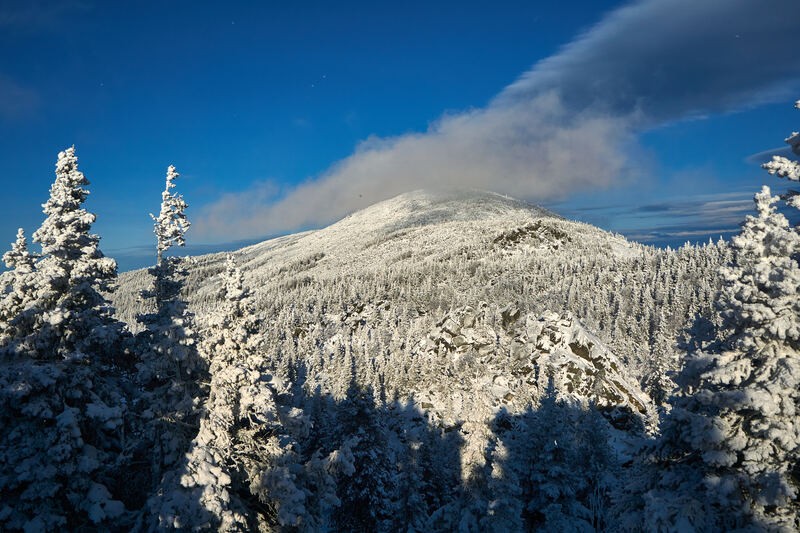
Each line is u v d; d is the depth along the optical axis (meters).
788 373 12.12
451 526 24.16
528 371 66.88
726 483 12.39
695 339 15.49
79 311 16.47
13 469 14.07
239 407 16.25
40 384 14.04
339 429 32.88
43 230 16.00
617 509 15.87
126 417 17.64
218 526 14.58
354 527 31.38
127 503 16.83
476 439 24.03
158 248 19.06
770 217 13.86
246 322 16.44
